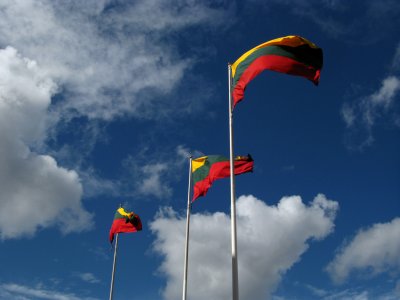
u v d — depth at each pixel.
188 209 28.73
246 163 27.11
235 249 16.94
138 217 40.81
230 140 20.02
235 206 17.97
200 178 28.25
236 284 16.14
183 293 26.31
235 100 20.27
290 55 19.56
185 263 27.11
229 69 22.14
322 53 19.52
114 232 40.91
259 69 19.62
